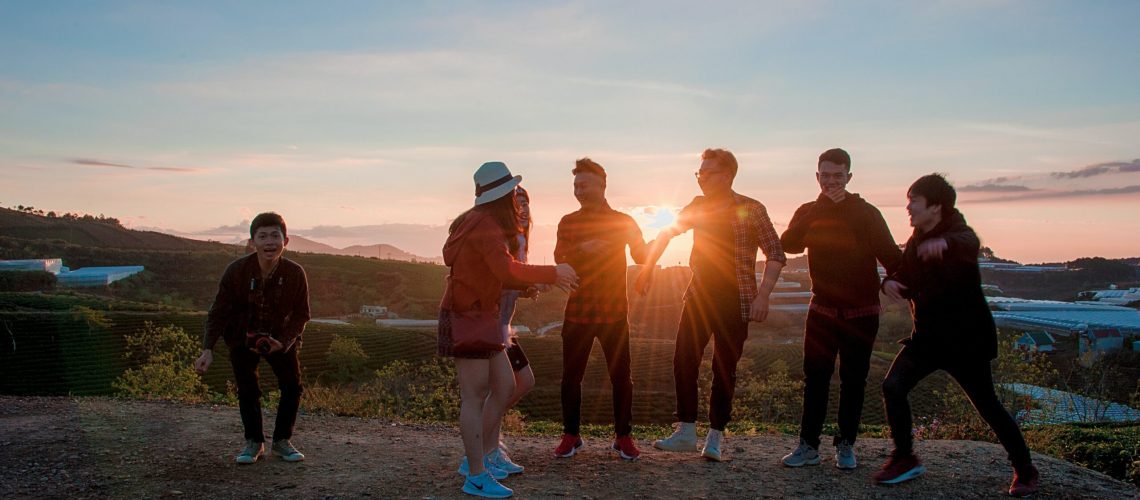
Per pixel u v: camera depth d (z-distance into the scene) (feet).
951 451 19.71
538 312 357.41
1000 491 15.84
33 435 19.76
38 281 337.93
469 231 14.99
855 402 16.99
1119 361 176.65
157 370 70.54
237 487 15.52
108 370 139.74
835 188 16.63
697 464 17.84
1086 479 16.89
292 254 453.17
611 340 18.16
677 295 281.54
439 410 71.82
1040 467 17.67
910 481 16.38
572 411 18.76
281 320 17.03
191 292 409.08
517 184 15.26
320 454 18.63
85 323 167.94
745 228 17.47
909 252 15.85
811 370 17.34
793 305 429.38
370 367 165.58
